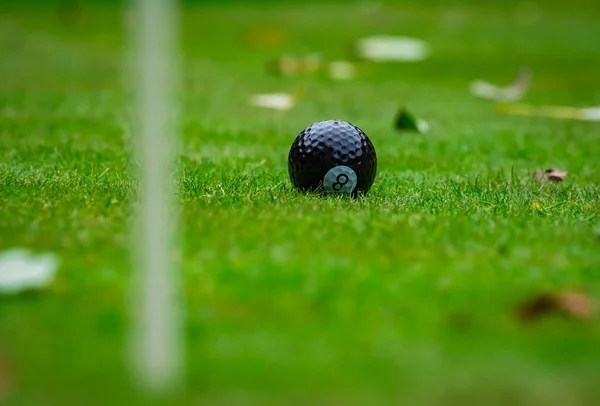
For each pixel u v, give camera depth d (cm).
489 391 589
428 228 977
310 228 966
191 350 639
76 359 625
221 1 5262
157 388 573
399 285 785
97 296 748
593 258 880
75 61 3531
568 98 2691
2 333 669
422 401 574
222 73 3216
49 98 2511
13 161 1438
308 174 1175
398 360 632
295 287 773
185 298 741
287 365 620
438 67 3431
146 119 575
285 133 1908
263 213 1036
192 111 2269
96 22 4712
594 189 1288
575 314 707
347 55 3728
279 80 3056
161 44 573
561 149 1753
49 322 690
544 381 604
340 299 748
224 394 577
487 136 1902
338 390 586
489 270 837
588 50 3775
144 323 573
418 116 2259
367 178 1188
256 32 4294
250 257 863
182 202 1090
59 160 1462
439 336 675
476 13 4812
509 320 708
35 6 5200
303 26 4450
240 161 1512
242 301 740
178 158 1488
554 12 4853
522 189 1284
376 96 2709
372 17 4641
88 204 1069
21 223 970
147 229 573
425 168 1519
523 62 3516
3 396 573
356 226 974
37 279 744
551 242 938
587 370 621
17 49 3878
